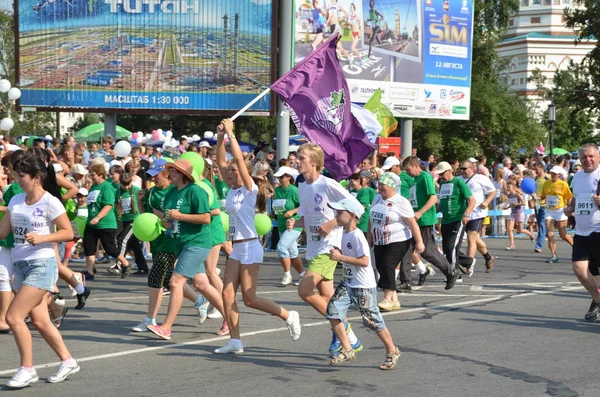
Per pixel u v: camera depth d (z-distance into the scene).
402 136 28.34
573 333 9.28
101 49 23.61
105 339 8.84
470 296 12.03
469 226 14.49
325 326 9.62
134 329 9.18
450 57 28.25
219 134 8.28
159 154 20.45
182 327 9.57
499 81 52.38
